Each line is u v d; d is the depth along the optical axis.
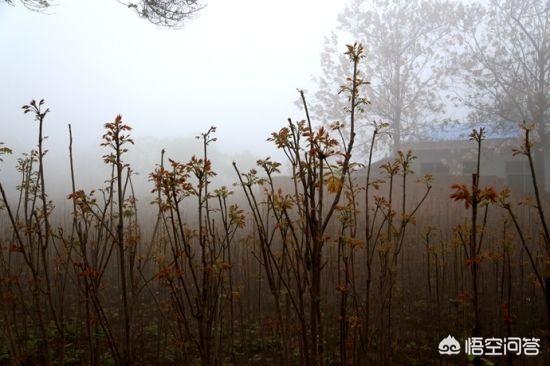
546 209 9.79
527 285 5.06
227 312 4.67
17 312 4.35
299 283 1.89
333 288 4.27
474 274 1.83
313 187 1.77
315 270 1.81
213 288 2.27
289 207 1.83
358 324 2.52
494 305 4.16
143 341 3.84
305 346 1.87
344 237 2.10
